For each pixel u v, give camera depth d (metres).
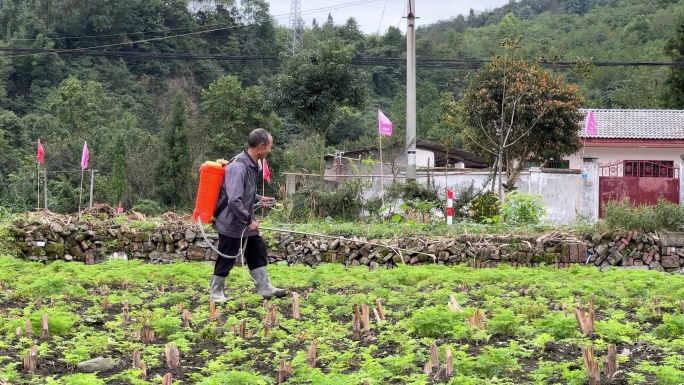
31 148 53.16
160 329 8.20
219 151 51.47
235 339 7.82
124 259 17.31
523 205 21.86
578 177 29.94
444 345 7.04
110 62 77.00
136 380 6.18
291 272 13.63
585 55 81.56
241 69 81.00
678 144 39.59
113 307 9.98
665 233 18.16
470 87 34.09
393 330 8.14
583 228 18.91
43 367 6.80
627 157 40.84
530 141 33.91
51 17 77.31
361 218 24.30
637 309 9.24
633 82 70.25
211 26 81.62
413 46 27.73
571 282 11.56
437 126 57.41
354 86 30.16
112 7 77.38
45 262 18.00
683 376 5.92
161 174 49.50
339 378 5.94
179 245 18.44
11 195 42.16
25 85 72.06
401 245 17.98
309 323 8.66
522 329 7.75
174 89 75.62
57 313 8.58
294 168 51.12
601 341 7.25
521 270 13.57
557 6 121.12
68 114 59.44
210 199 9.91
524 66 33.91
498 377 6.27
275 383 6.34
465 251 17.70
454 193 28.27
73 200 42.00
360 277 12.70
